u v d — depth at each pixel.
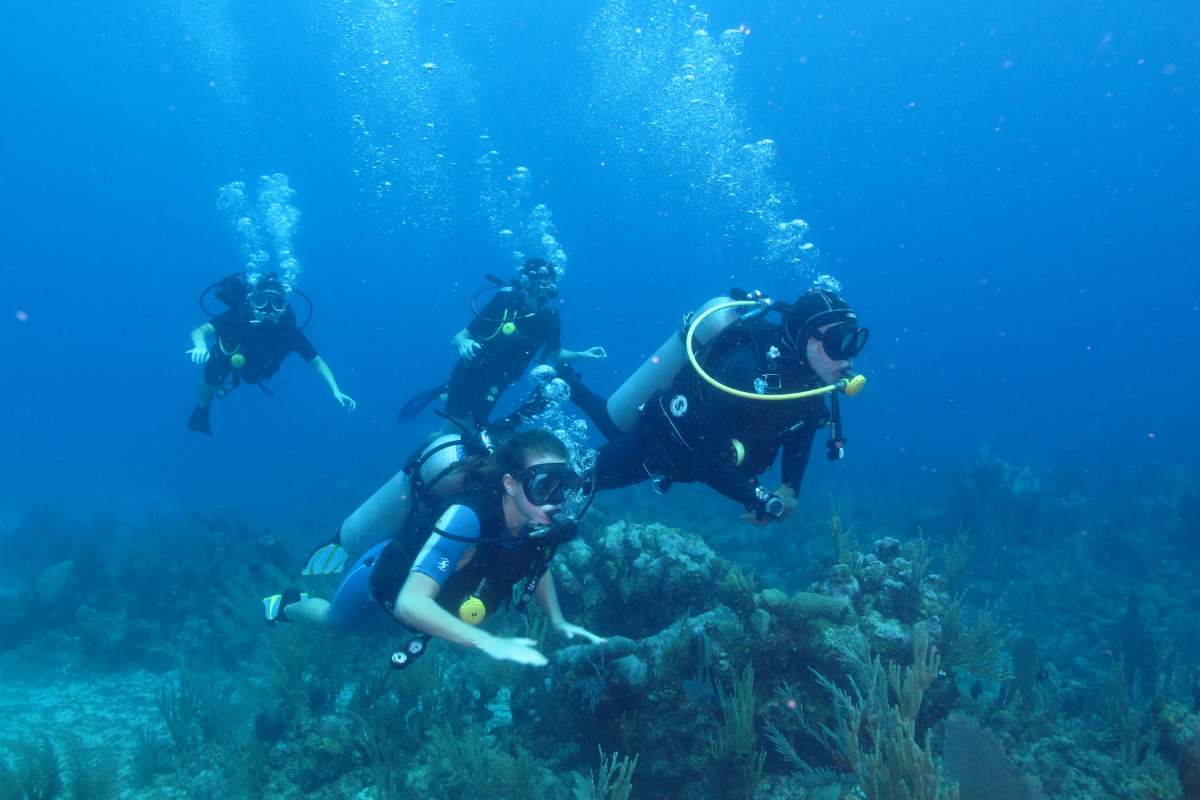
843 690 4.54
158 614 9.49
